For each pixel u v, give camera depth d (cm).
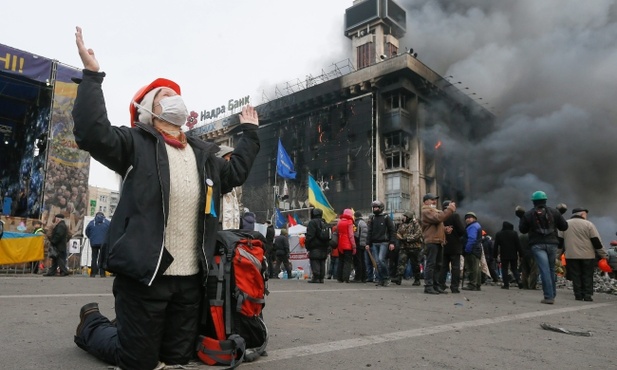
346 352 296
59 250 1223
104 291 652
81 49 218
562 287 1350
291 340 332
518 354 312
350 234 1175
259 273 258
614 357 314
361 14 6066
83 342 263
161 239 225
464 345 336
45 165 1783
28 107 2106
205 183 248
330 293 741
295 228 1862
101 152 220
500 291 1015
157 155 236
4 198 2059
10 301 494
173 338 237
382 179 4541
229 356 239
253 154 289
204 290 252
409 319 465
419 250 1119
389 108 4656
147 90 259
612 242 1473
